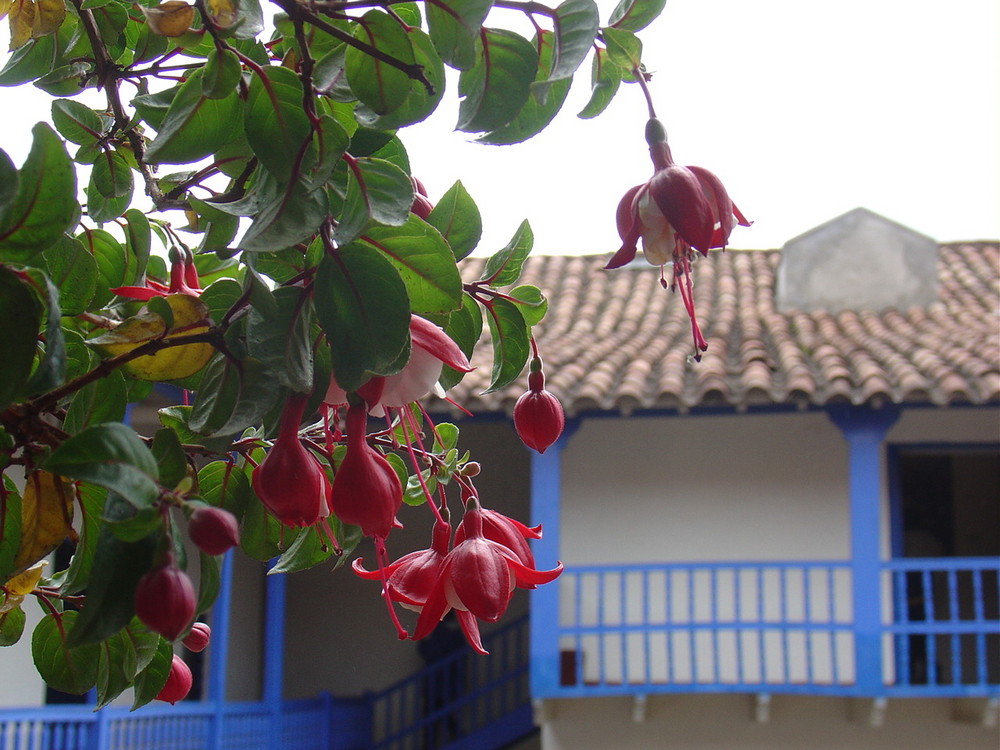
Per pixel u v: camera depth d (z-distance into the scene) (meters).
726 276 10.59
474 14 0.96
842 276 9.32
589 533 8.69
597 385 7.44
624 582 7.76
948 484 10.98
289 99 0.98
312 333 0.98
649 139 1.14
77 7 1.35
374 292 0.91
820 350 8.00
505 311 1.26
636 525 8.66
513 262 1.26
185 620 0.78
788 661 7.96
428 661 10.30
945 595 10.70
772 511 8.54
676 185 1.08
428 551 1.13
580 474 8.78
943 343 8.00
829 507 8.47
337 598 10.60
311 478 0.91
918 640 9.62
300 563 1.36
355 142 1.09
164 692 1.31
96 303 1.43
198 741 7.84
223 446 1.11
